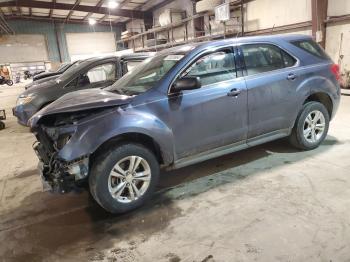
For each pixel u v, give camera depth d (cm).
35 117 274
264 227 239
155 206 291
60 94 580
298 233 227
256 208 268
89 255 229
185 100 295
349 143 406
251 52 339
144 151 281
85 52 2528
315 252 206
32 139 598
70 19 2409
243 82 325
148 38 1886
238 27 1061
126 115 270
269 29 1016
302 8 890
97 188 263
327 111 392
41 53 2439
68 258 228
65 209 305
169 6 1655
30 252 240
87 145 255
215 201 288
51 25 2416
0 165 457
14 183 384
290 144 398
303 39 382
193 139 306
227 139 326
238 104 322
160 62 340
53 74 895
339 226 230
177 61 309
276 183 310
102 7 1853
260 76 336
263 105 338
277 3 966
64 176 261
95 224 271
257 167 354
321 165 342
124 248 233
